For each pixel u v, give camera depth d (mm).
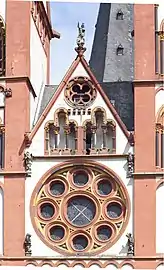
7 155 83312
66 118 84125
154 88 84000
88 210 82562
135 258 80688
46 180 82938
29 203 82500
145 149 82750
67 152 83562
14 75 84625
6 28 85562
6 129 83812
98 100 84312
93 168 82938
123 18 97750
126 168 82562
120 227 81750
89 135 84000
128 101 87938
